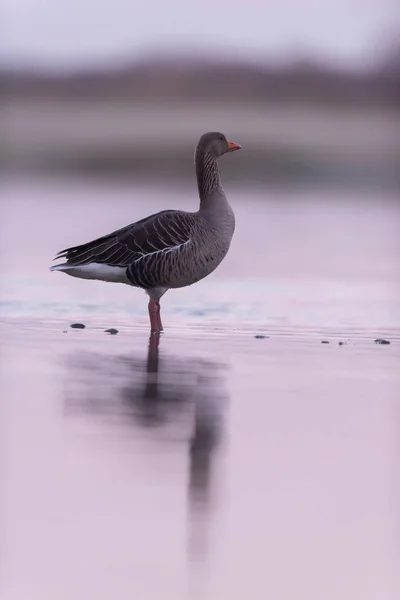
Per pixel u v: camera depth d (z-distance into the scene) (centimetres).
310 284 2592
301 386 1488
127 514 998
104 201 4894
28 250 3128
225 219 1998
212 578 886
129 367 1586
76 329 1930
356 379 1536
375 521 1000
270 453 1176
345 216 4394
